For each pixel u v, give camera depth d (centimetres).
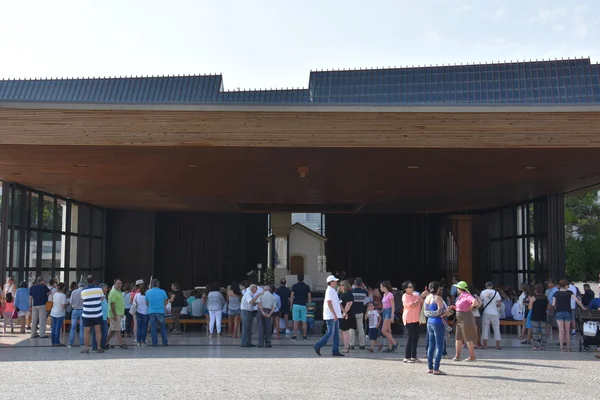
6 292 1980
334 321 1392
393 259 3631
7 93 4250
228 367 1200
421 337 1859
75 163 1877
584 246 4553
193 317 2058
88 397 883
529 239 2742
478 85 3525
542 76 3419
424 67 3625
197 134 1558
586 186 2320
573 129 1542
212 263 3628
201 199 2912
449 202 2941
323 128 1560
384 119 1558
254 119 1559
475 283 3334
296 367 1203
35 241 2494
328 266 3634
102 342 1525
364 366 1225
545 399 888
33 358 1347
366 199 2870
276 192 2627
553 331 2095
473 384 1013
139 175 2134
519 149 1582
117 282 1560
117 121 1558
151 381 1023
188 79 4159
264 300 1593
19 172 2062
